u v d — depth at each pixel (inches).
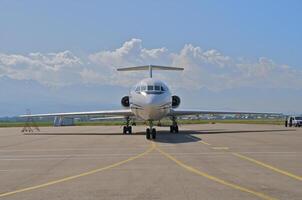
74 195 414.9
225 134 1528.1
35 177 537.0
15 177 539.2
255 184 464.8
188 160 701.9
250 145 1007.0
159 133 1611.7
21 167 642.8
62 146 1040.2
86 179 513.0
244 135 1456.7
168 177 518.9
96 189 445.4
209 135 1460.4
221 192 420.5
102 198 399.2
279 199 386.3
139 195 410.3
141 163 667.4
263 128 2217.0
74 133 1780.3
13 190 446.9
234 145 1010.7
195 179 501.7
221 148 930.1
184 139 1244.5
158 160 706.2
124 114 1525.6
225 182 478.9
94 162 694.5
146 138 1293.1
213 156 763.4
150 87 1312.7
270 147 948.6
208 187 448.1
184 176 525.7
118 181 494.6
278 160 694.5
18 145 1091.9
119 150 906.7
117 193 422.0
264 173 546.6
